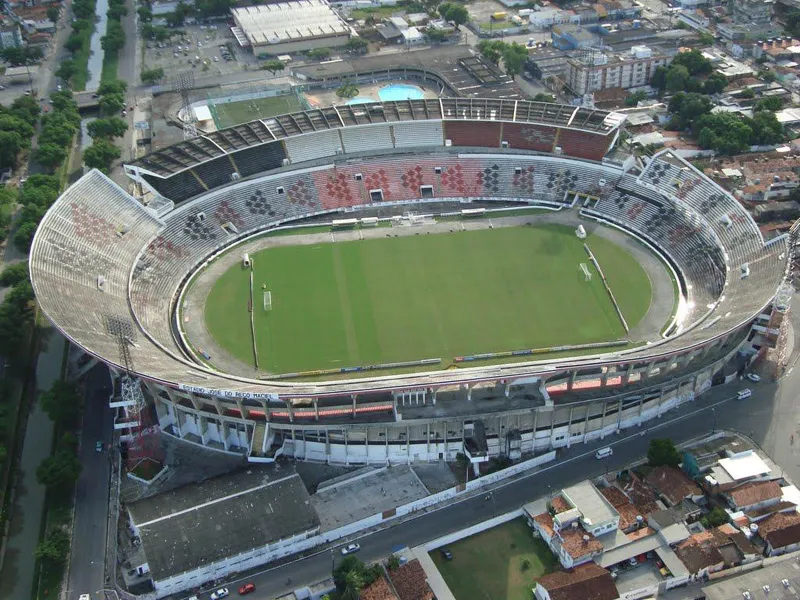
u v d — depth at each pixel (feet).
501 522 516.73
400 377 563.07
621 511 506.89
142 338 617.62
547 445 570.05
